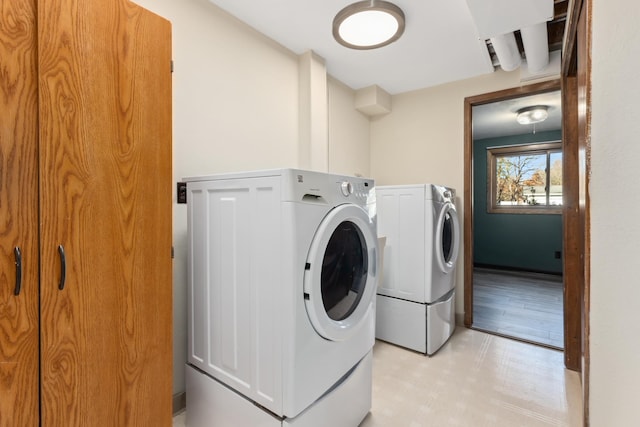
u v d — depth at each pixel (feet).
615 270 2.59
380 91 10.57
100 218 3.39
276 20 6.81
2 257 2.77
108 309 3.47
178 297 5.71
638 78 2.20
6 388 2.80
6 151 2.77
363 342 5.15
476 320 10.24
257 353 4.17
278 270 3.92
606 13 2.70
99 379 3.40
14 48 2.79
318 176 4.18
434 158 10.32
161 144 3.95
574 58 6.26
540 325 9.78
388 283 8.49
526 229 17.39
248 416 4.25
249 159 7.04
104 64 3.39
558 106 12.34
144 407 3.81
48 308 3.03
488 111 12.98
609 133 2.67
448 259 9.04
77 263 3.21
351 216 4.61
